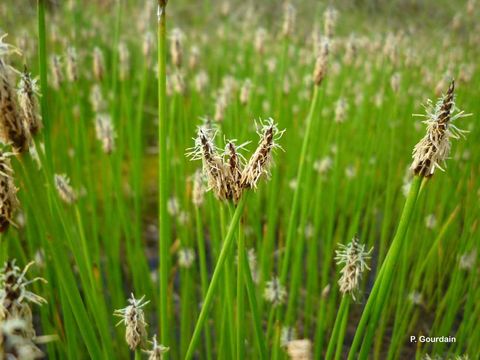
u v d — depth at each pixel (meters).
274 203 0.17
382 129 0.23
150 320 0.17
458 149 0.19
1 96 0.06
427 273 0.18
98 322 0.10
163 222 0.09
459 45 0.30
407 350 0.16
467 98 0.23
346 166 0.24
